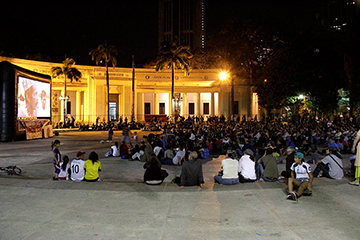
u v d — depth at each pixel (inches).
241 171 370.6
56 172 398.6
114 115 2222.0
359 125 1157.7
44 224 228.4
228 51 2206.0
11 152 737.0
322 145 856.9
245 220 238.4
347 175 420.5
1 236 204.7
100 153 711.1
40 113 1228.5
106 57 1940.2
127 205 279.9
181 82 2370.8
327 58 1582.2
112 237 204.4
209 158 616.1
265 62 2203.5
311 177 306.8
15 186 353.7
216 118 1900.8
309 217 245.1
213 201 293.1
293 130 864.3
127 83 2220.7
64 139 1146.0
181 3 5679.1
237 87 2324.1
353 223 231.6
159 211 261.7
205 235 208.4
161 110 2539.4
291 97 1670.8
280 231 215.6
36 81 1192.2
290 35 2107.5
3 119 1013.8
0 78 1008.2
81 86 2305.6
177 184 371.9
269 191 329.7
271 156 382.9
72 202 288.7
